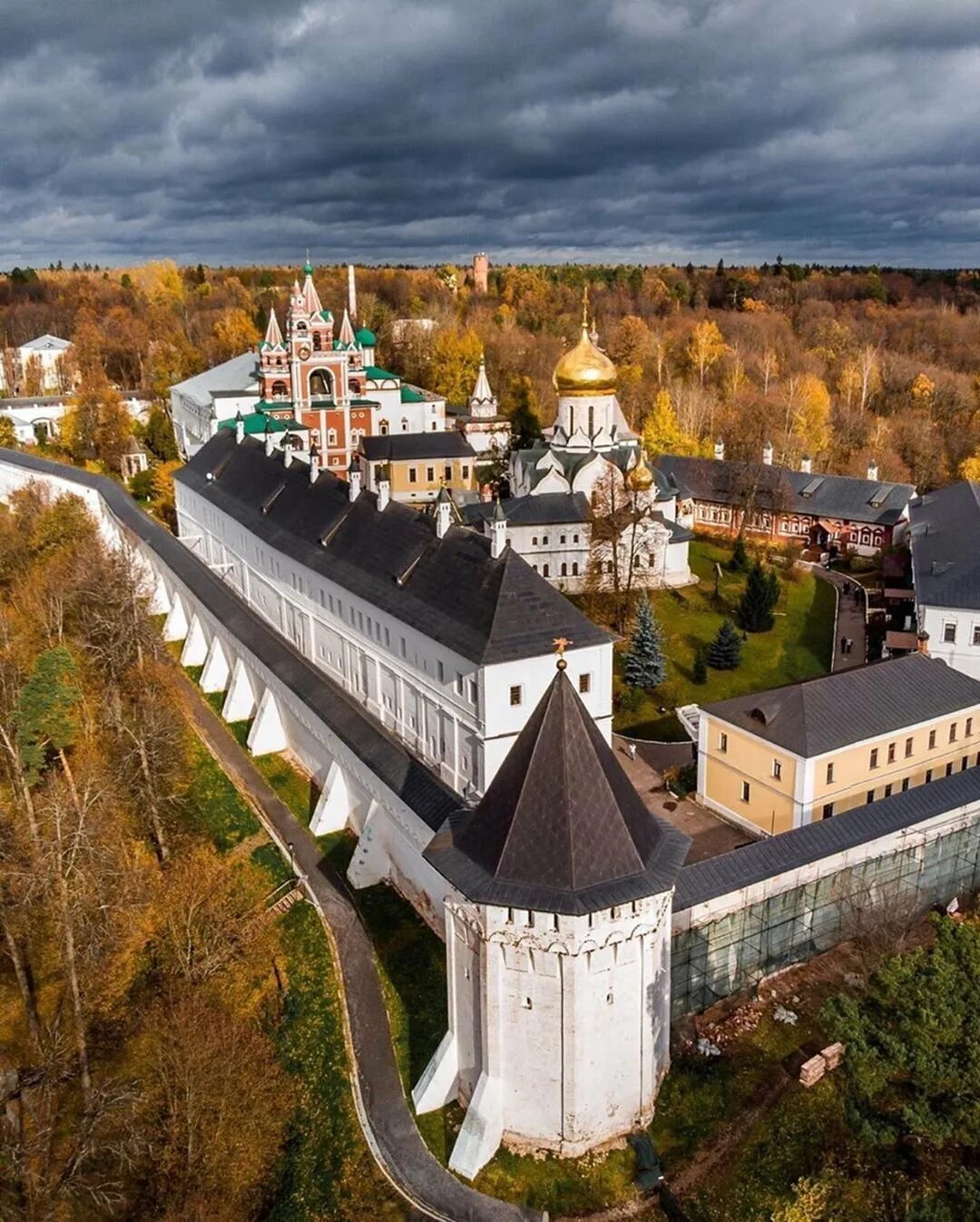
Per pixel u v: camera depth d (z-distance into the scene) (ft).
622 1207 128.98
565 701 128.88
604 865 125.80
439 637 207.31
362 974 177.88
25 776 230.89
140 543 375.25
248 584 331.36
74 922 181.47
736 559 376.48
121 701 262.47
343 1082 156.97
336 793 219.20
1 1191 142.20
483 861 130.52
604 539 330.95
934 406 606.14
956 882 182.39
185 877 203.72
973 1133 106.22
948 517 319.88
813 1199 115.96
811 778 195.83
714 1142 135.03
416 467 432.25
